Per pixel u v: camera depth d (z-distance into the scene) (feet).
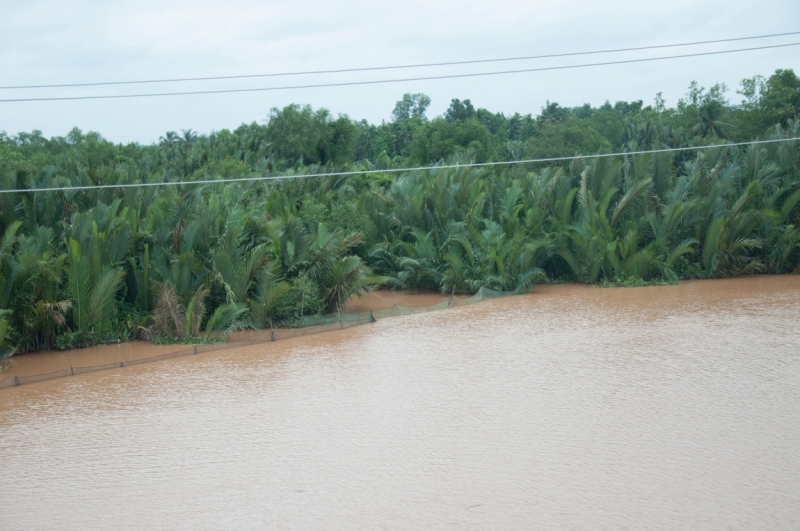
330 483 33.81
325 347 65.67
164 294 69.36
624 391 47.75
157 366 59.62
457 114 289.94
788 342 61.67
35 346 66.64
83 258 67.41
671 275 104.68
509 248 100.32
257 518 30.27
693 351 59.16
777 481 32.58
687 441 37.96
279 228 83.15
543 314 80.79
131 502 32.32
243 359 61.57
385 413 44.52
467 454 36.99
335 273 81.61
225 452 38.40
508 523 29.01
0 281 62.59
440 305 87.92
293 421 43.42
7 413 46.78
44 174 84.33
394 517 29.94
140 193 88.17
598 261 103.86
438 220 107.34
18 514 31.35
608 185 110.52
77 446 40.06
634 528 28.32
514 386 49.85
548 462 35.58
